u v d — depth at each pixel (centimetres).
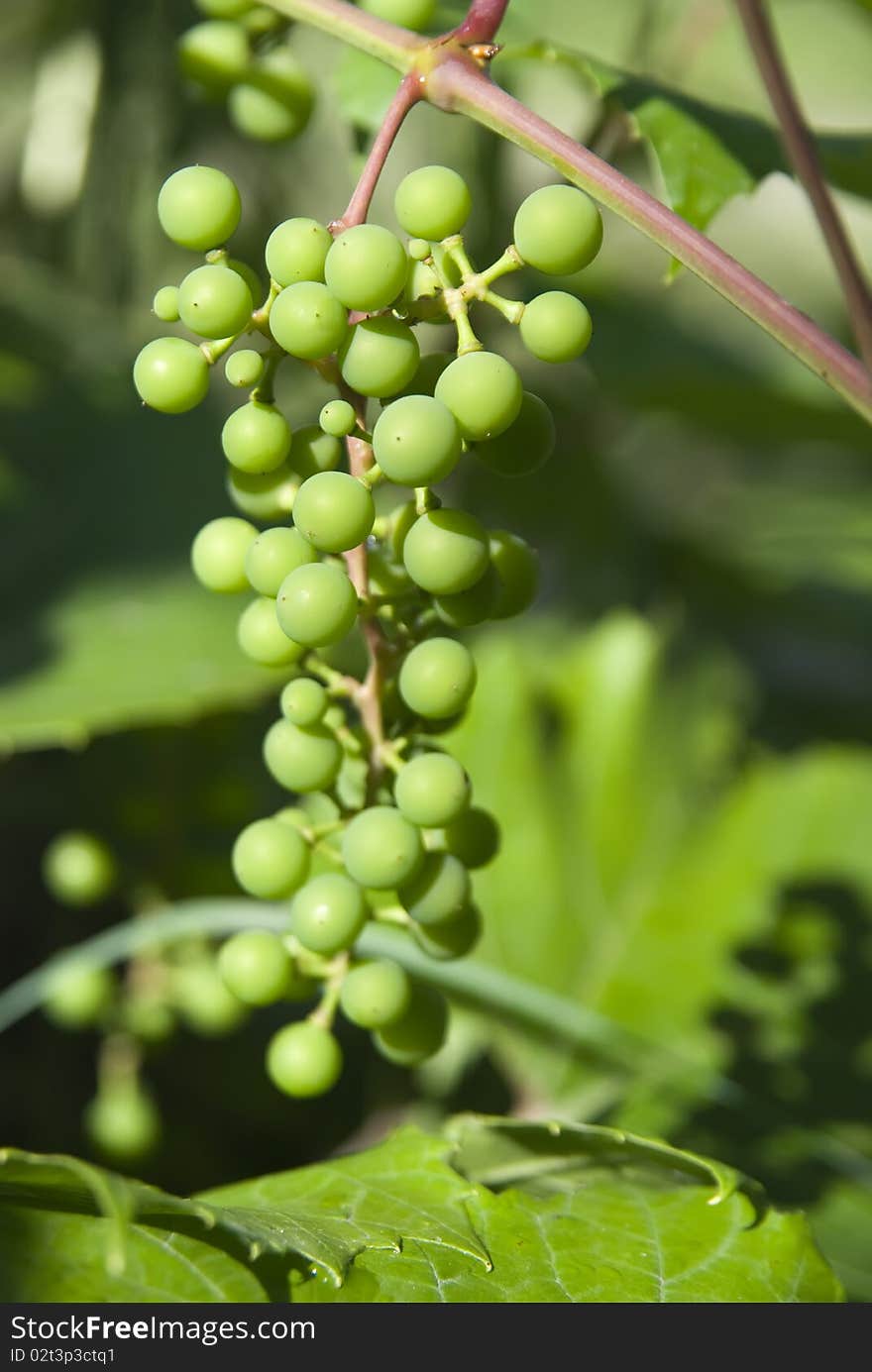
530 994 55
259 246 72
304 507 43
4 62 71
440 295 43
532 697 58
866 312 46
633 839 58
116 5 65
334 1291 44
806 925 56
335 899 45
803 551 84
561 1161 47
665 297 79
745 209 91
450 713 45
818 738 74
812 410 79
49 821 58
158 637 58
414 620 45
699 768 60
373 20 45
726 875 57
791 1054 54
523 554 45
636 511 81
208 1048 58
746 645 79
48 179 69
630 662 61
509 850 57
